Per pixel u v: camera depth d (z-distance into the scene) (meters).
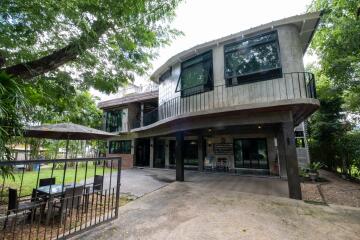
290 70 6.01
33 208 3.26
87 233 3.41
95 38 4.70
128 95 17.47
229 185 7.66
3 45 4.18
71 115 9.24
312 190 6.95
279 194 6.21
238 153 12.39
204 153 13.45
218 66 7.25
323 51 8.09
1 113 2.63
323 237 3.37
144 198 5.80
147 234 3.41
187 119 7.83
